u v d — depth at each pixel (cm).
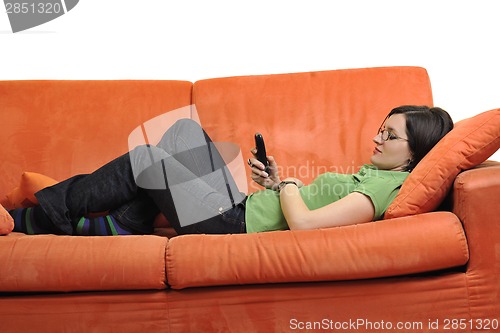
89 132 246
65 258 173
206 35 300
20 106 249
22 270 172
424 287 174
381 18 298
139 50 299
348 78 250
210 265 172
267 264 171
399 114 203
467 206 173
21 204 213
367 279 176
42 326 176
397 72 250
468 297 173
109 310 176
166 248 177
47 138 245
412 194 181
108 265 172
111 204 202
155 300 176
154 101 252
